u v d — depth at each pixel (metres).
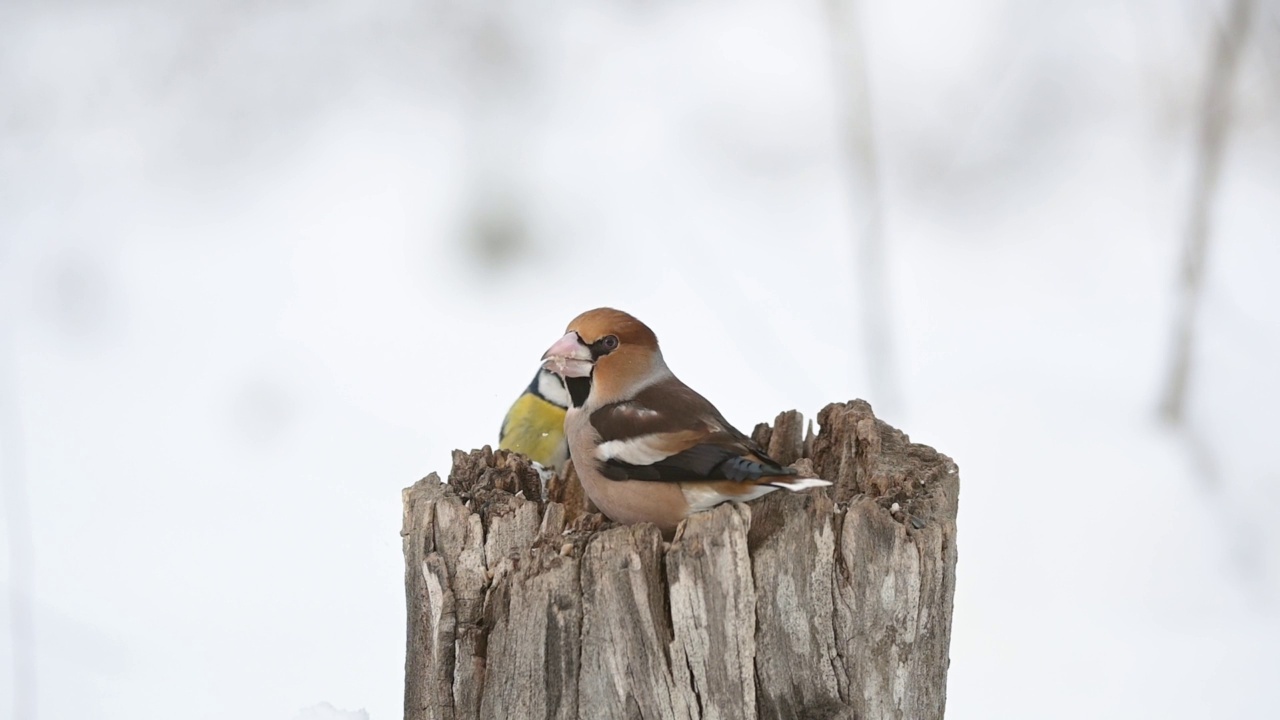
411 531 5.80
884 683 5.51
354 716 6.93
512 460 6.19
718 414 6.40
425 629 5.80
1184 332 11.62
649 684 5.28
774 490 5.55
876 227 15.55
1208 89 11.98
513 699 5.43
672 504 6.10
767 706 5.34
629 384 6.50
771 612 5.31
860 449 6.20
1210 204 11.76
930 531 5.51
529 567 5.32
